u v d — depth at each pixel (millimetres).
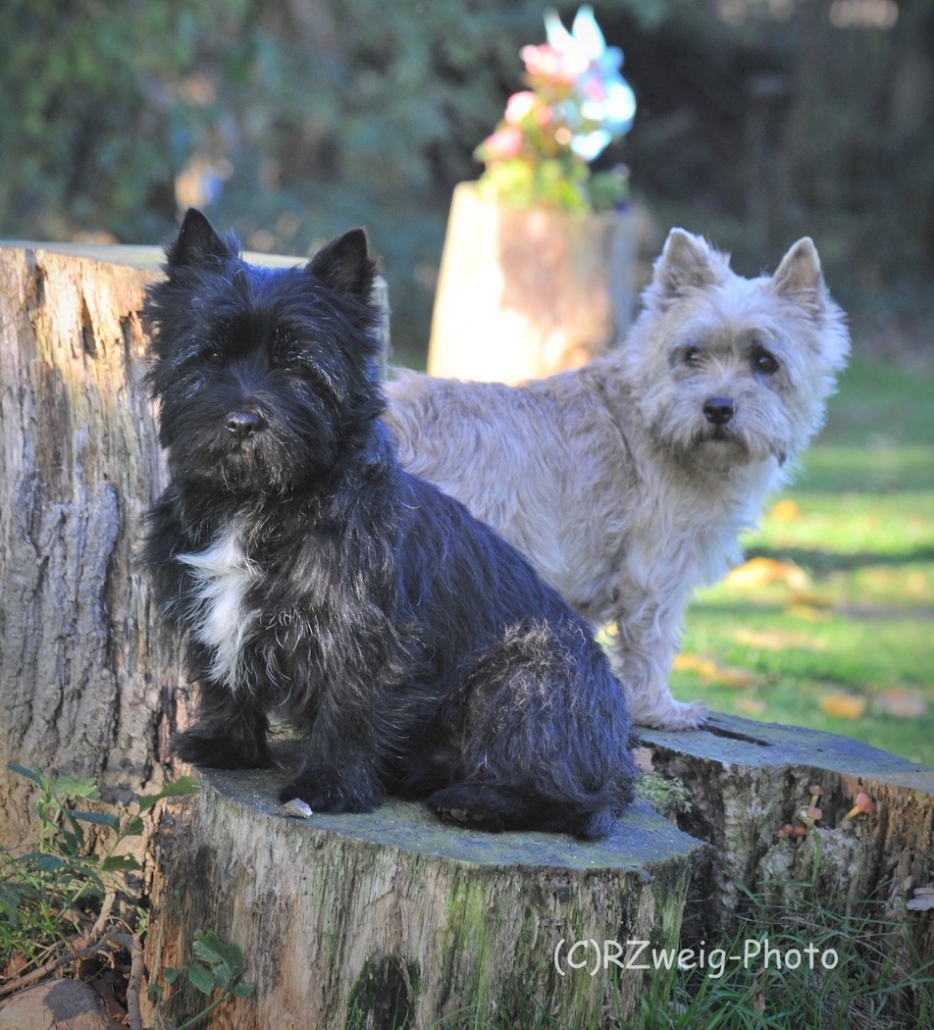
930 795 5098
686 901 5324
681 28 28703
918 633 10461
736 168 29094
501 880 4148
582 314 11562
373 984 4199
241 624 4344
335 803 4414
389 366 6477
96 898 5145
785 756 5508
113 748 5254
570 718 4594
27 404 5266
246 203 18219
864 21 27859
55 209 14156
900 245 27375
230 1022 4387
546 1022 4246
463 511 4922
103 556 5199
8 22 13039
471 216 11617
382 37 21062
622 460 6344
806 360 6570
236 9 14594
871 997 4965
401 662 4387
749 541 12883
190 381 4277
